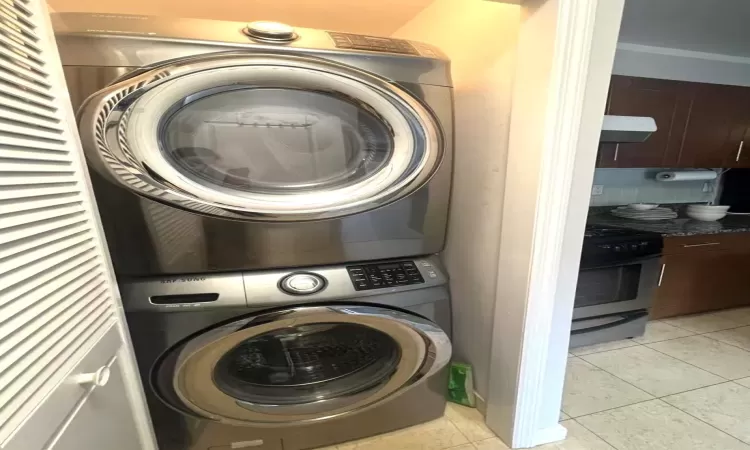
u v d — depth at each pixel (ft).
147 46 3.30
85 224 2.81
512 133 4.26
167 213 3.68
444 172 4.41
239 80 3.57
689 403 6.02
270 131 3.80
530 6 3.85
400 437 5.04
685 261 8.66
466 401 5.54
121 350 3.22
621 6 3.81
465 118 5.23
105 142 3.37
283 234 4.03
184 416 4.31
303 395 4.75
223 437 4.53
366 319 4.34
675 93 8.51
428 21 5.74
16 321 1.95
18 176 2.10
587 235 7.57
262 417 4.51
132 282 3.80
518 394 4.64
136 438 3.42
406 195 4.31
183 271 3.87
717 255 8.98
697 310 9.28
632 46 8.93
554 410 5.03
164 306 3.77
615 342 8.07
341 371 5.03
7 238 1.94
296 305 4.08
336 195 4.08
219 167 3.77
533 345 4.48
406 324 4.46
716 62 9.88
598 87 3.97
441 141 4.26
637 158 8.66
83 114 3.26
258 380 4.82
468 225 5.36
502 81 4.49
